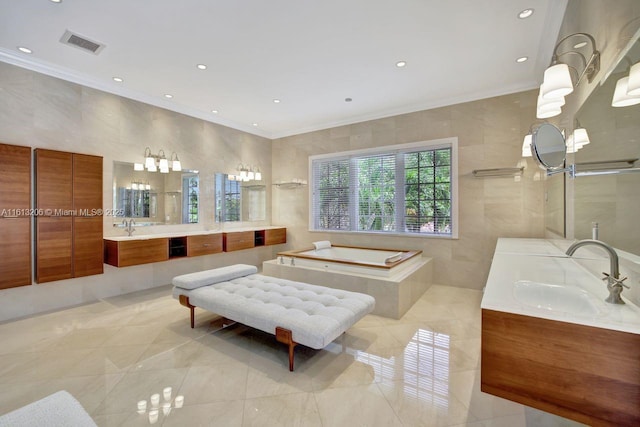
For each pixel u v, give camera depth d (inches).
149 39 104.6
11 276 112.4
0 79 113.0
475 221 156.0
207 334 103.7
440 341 97.9
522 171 144.9
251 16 92.4
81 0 83.9
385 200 186.7
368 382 75.5
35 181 119.7
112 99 145.0
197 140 184.7
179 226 174.7
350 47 110.7
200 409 65.4
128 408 65.5
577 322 39.3
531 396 42.3
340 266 138.4
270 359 87.0
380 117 185.8
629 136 49.0
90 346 94.1
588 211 71.1
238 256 210.1
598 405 37.9
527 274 66.2
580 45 76.2
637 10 46.6
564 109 96.7
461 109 159.0
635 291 47.0
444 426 60.5
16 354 88.8
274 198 236.8
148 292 152.1
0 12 88.6
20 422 40.9
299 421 61.8
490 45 109.3
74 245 128.2
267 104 170.7
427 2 86.2
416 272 137.3
